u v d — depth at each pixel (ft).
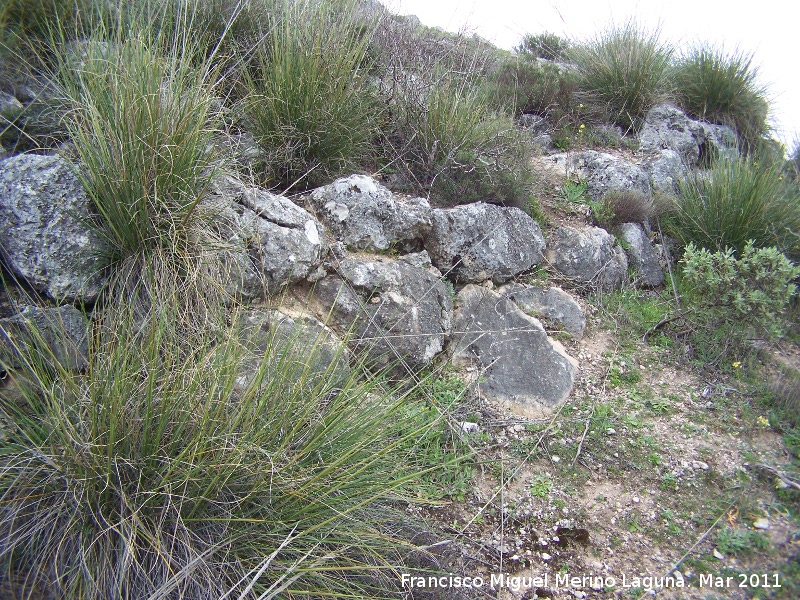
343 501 7.34
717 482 9.85
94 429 6.61
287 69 11.61
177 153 8.84
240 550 6.81
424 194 13.39
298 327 9.43
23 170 8.59
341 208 11.54
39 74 10.73
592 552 8.80
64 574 6.15
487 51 18.16
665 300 14.35
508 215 13.43
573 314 12.84
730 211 14.99
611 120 19.67
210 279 8.72
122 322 7.49
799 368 12.77
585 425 10.71
